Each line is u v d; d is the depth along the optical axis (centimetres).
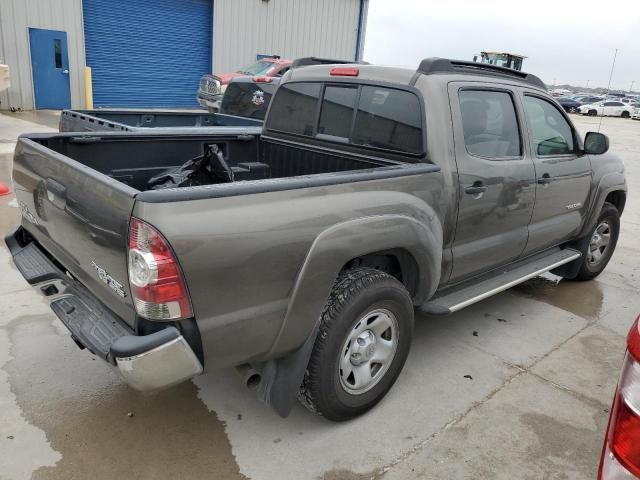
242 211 220
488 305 464
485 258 363
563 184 419
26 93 1498
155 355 208
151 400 305
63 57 1535
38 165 286
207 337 219
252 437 280
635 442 143
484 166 338
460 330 412
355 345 280
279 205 232
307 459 266
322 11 2055
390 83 335
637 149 1711
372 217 266
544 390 336
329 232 246
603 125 2744
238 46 1878
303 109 398
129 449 267
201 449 270
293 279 239
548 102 414
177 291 206
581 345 398
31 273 291
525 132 380
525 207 382
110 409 296
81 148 356
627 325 437
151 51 1723
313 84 388
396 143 332
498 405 317
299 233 236
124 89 1705
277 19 1941
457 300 344
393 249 292
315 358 260
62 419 286
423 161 316
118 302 232
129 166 382
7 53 1442
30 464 254
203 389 319
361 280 271
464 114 331
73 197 245
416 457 271
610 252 535
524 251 405
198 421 291
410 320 302
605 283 530
